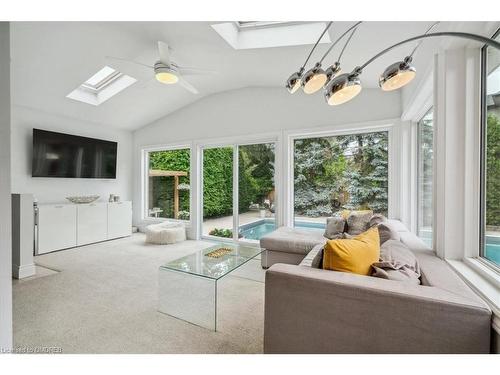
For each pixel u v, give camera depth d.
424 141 3.10
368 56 2.67
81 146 4.81
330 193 4.03
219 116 4.84
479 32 1.54
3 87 1.20
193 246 4.45
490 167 1.60
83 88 4.32
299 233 3.43
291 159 4.27
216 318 1.94
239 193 4.71
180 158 5.43
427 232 2.99
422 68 2.31
